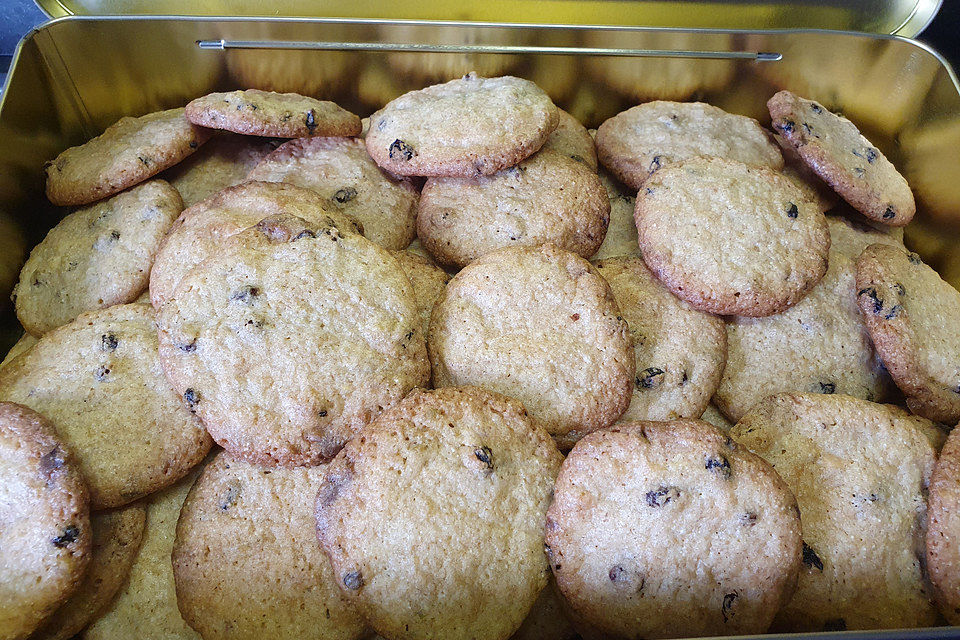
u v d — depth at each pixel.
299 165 0.31
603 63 0.34
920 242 0.33
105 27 0.31
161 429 0.25
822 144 0.31
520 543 0.24
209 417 0.24
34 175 0.30
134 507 0.25
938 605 0.24
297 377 0.25
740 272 0.28
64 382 0.26
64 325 0.27
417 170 0.29
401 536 0.23
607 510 0.24
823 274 0.28
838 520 0.25
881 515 0.25
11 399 0.25
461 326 0.27
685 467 0.24
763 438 0.27
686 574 0.23
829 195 0.33
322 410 0.25
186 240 0.28
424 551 0.23
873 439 0.26
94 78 0.32
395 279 0.27
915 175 0.33
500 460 0.24
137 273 0.29
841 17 0.34
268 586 0.25
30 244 0.30
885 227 0.33
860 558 0.25
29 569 0.23
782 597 0.24
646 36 0.33
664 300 0.29
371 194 0.31
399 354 0.26
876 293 0.28
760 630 0.23
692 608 0.23
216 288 0.26
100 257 0.29
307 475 0.26
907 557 0.25
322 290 0.26
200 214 0.29
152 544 0.26
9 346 0.29
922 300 0.29
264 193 0.29
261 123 0.29
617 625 0.23
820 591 0.25
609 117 0.36
